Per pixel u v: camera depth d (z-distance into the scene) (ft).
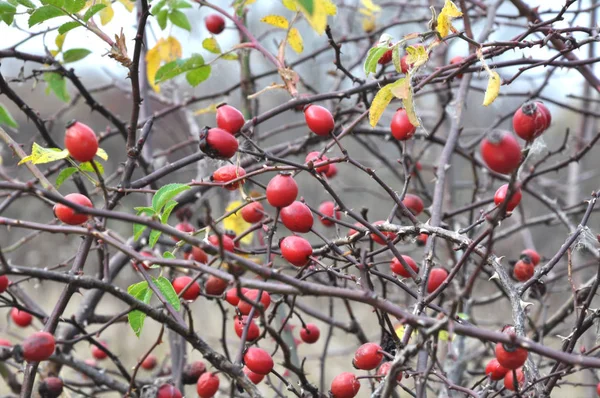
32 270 2.12
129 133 2.54
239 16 3.27
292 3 2.76
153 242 2.36
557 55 2.58
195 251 2.86
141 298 2.40
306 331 2.74
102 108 3.06
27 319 3.12
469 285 1.99
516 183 1.98
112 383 3.01
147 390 2.51
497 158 1.99
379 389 2.29
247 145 2.76
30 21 2.55
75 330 3.00
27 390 2.34
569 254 2.43
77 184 2.84
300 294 2.06
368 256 2.45
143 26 2.46
